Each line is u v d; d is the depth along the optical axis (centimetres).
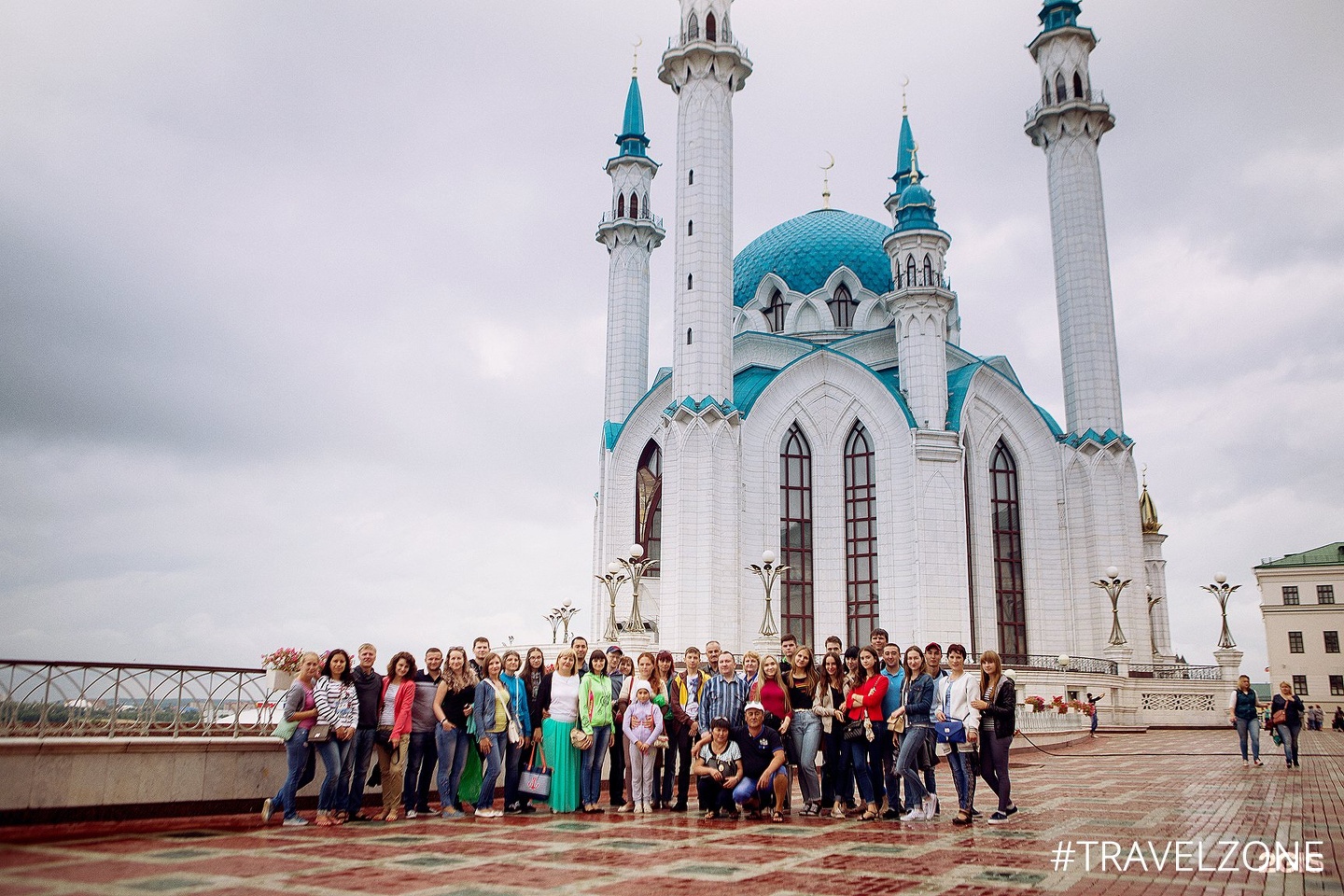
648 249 7262
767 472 6119
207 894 1021
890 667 1786
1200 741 4253
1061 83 6712
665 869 1194
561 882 1107
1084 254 6456
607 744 1842
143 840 1390
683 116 5962
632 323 7056
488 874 1155
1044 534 6322
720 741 1716
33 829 1419
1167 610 7350
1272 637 9806
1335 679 9506
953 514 5744
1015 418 6462
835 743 1797
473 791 1814
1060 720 4359
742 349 6956
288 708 1580
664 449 5556
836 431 6228
